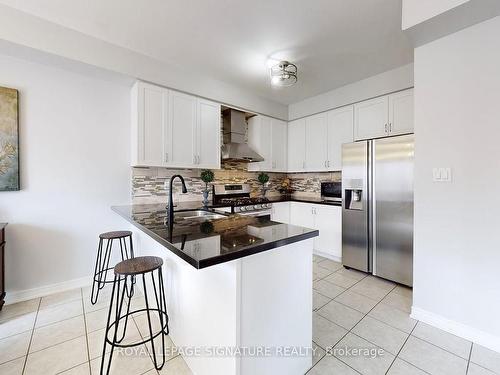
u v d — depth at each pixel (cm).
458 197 174
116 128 276
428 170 188
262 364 119
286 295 130
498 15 155
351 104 341
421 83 190
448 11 151
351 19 201
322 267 314
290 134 429
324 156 376
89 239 261
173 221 172
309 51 251
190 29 216
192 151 306
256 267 115
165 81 277
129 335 176
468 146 169
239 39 231
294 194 462
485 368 146
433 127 185
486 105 162
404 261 253
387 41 234
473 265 169
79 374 141
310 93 373
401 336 176
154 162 275
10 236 220
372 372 142
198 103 311
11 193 220
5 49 202
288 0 180
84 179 257
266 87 351
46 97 234
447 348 163
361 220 290
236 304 106
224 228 148
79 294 239
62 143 244
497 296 160
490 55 160
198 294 135
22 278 225
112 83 272
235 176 402
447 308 181
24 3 185
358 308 213
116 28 215
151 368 146
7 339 171
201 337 133
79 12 195
